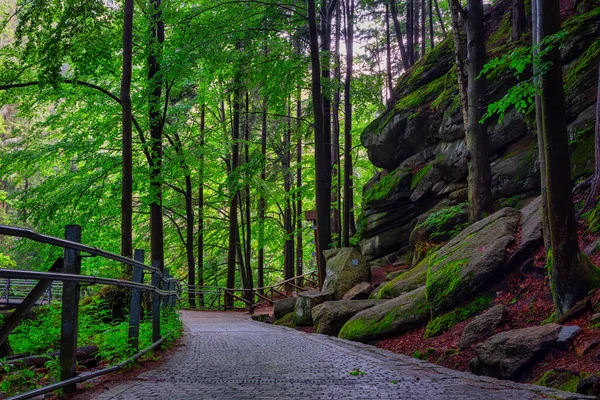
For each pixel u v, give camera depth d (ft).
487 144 48.21
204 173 92.32
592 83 44.88
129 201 47.65
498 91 56.24
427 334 32.42
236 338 37.88
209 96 82.89
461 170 59.82
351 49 73.15
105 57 52.49
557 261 25.29
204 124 102.01
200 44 61.21
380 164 81.66
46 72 50.42
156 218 67.05
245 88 73.00
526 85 26.63
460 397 15.24
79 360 20.62
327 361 25.02
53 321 23.85
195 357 26.25
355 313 42.11
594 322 22.02
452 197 60.34
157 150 65.46
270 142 105.19
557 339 21.77
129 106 49.37
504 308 27.99
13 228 10.78
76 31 49.37
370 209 74.18
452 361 26.03
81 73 52.47
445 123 63.16
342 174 110.63
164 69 60.39
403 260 66.08
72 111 70.74
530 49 26.78
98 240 79.30
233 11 64.80
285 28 67.62
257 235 111.65
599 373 17.72
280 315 61.26
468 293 32.91
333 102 87.35
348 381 18.58
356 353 28.66
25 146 68.80
